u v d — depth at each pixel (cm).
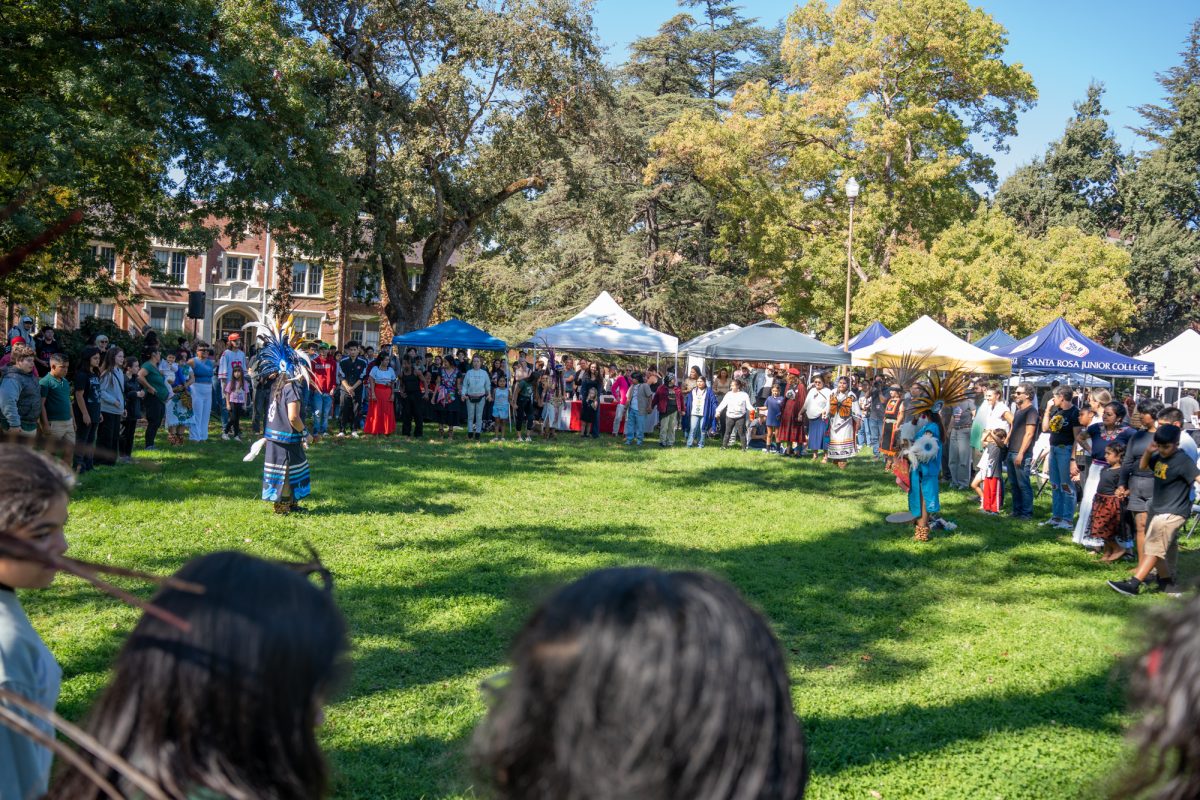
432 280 2917
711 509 1184
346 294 5316
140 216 2022
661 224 4291
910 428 1068
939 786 430
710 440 2292
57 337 2223
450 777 412
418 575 761
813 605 744
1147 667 130
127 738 119
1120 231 5009
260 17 2083
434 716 483
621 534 980
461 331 2319
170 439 1563
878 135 3316
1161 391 2964
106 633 575
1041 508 1330
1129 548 969
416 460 1511
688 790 94
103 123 1691
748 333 2180
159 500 1020
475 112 2586
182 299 4919
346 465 1402
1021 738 489
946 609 757
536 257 4012
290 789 119
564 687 98
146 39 1884
